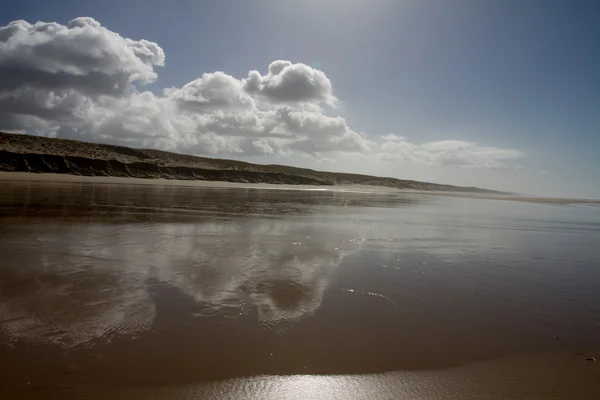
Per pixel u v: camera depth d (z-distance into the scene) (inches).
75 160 1902.1
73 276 261.4
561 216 999.6
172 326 187.5
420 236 515.2
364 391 142.2
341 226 583.2
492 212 1057.5
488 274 318.0
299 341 177.9
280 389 140.5
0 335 172.4
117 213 619.5
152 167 2185.0
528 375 156.8
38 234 406.6
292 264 321.4
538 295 264.4
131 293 232.4
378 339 183.8
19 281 246.7
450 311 225.8
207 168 2527.1
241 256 342.6
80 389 135.0
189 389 137.6
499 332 198.2
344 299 238.1
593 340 192.4
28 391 132.6
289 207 901.8
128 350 162.9
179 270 287.4
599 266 369.4
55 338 171.3
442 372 156.9
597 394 143.7
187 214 653.9
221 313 206.5
